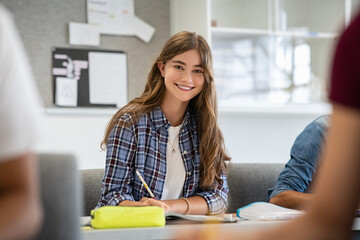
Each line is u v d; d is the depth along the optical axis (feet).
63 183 3.09
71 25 10.74
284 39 11.04
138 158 6.74
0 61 2.29
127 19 11.11
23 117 2.31
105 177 6.61
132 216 4.29
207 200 6.74
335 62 1.86
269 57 10.89
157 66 7.04
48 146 10.45
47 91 10.56
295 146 7.15
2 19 2.38
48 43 10.63
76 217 3.13
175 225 4.45
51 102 10.57
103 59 10.91
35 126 2.35
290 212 5.14
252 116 11.85
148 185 6.77
